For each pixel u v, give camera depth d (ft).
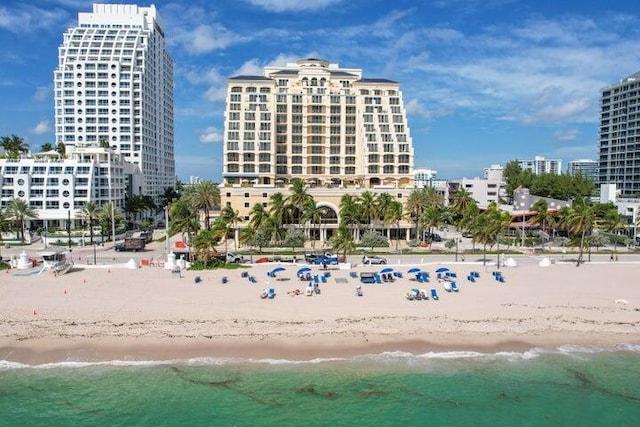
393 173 454.81
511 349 176.24
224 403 141.90
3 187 474.08
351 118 475.31
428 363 165.58
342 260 313.94
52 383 150.92
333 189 408.05
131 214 595.06
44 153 519.60
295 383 152.46
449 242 382.42
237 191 396.98
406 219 417.69
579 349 177.58
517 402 144.66
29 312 194.39
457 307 207.41
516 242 410.72
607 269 287.69
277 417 135.95
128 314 193.88
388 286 239.30
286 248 372.58
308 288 220.64
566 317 199.72
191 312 196.95
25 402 141.59
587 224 313.32
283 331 183.11
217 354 168.35
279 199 349.61
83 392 146.61
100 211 433.48
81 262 305.94
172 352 169.07
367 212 362.94
